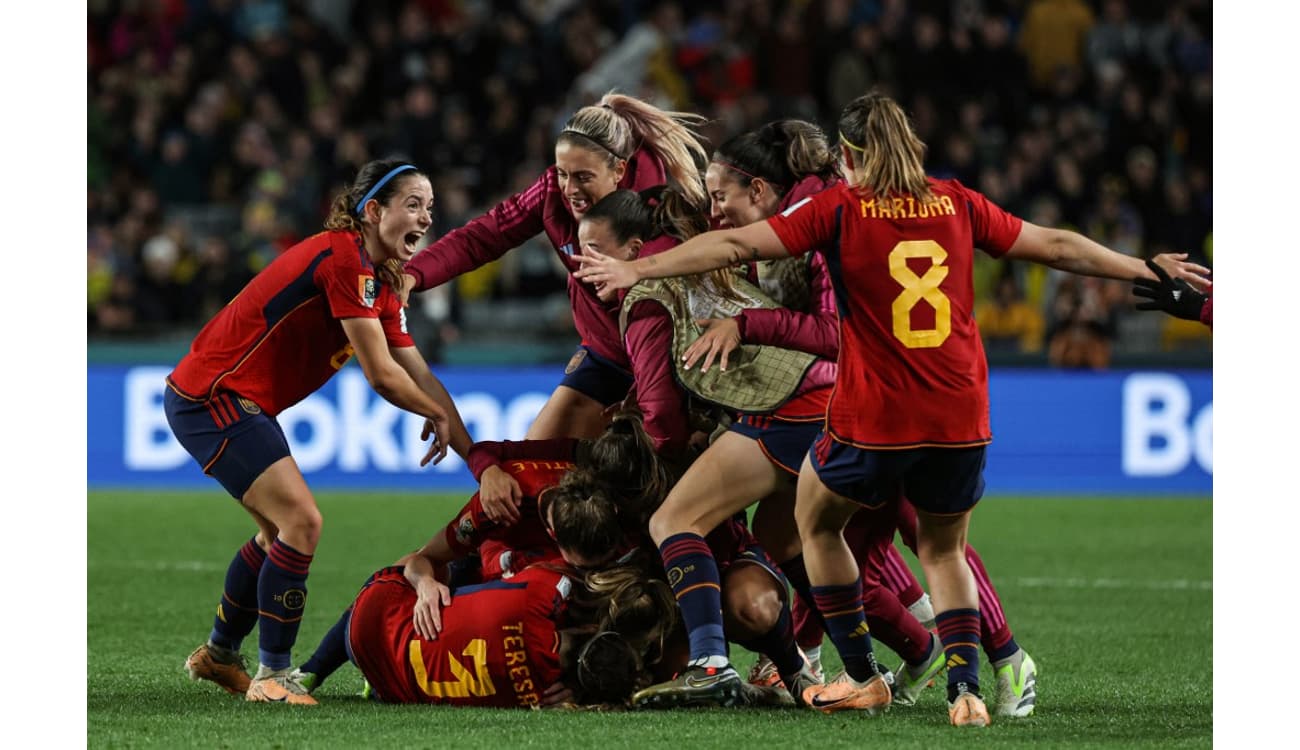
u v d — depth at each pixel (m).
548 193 21.09
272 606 17.03
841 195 15.34
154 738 14.98
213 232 53.31
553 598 16.19
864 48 56.81
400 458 44.53
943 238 15.34
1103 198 52.00
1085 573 30.45
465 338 46.84
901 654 17.55
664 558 16.45
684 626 16.83
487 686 16.36
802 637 18.56
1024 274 49.19
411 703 16.91
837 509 15.77
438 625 16.39
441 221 49.22
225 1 59.16
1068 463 45.78
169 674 19.28
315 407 44.41
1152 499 43.59
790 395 16.56
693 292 17.25
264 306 17.11
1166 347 48.88
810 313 17.14
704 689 15.89
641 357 17.30
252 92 56.41
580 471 16.55
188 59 56.66
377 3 61.56
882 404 15.20
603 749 14.37
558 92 56.94
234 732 15.23
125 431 45.00
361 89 56.59
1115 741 15.01
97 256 49.97
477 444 17.55
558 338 46.94
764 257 15.23
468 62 57.22
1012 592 27.94
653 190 17.95
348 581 28.47
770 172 17.66
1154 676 19.69
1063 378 45.81
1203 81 57.81
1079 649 21.95
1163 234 52.59
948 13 59.38
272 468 16.98
